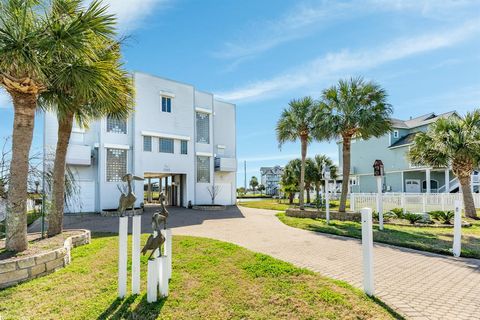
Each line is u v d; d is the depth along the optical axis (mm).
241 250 6723
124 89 8227
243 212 18484
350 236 9211
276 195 46906
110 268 5484
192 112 22250
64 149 7930
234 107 26844
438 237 8961
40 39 5039
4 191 6758
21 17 4961
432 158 14406
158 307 3840
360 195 15703
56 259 5434
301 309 3703
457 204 6801
